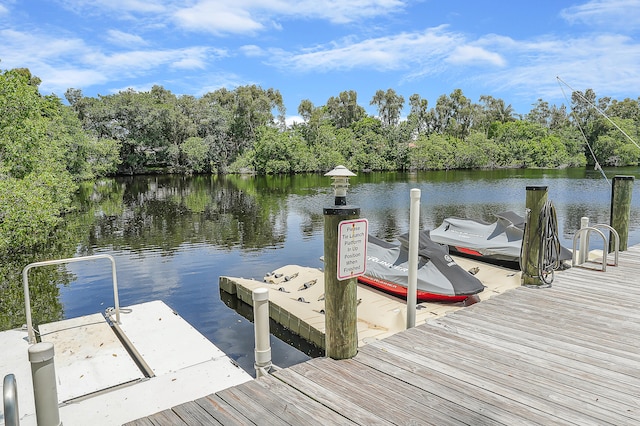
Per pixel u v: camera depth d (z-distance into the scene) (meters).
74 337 3.89
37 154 14.43
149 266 9.22
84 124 41.38
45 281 8.08
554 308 3.41
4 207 10.22
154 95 53.06
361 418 1.86
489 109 71.00
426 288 5.84
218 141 46.69
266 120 49.66
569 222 14.23
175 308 6.71
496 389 2.13
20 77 14.30
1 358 3.45
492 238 8.35
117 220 15.59
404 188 27.12
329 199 22.09
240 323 6.11
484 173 41.16
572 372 2.32
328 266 2.38
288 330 5.52
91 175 31.58
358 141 49.34
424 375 2.27
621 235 5.72
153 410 2.68
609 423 1.83
